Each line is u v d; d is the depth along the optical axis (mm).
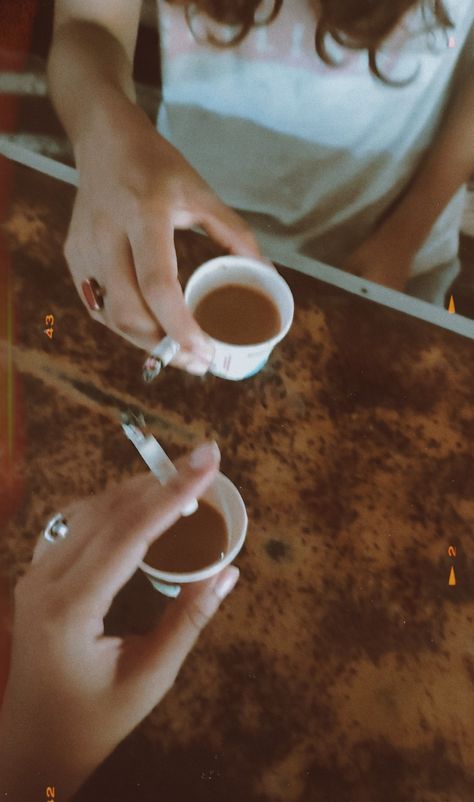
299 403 595
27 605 504
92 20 748
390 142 751
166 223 587
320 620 539
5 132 796
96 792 492
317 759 509
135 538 507
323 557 554
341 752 512
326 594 545
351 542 559
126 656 503
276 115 753
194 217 612
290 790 502
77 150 653
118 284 585
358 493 571
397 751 514
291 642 533
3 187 650
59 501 558
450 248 764
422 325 623
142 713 500
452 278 762
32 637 495
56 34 750
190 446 578
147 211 589
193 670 522
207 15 705
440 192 738
